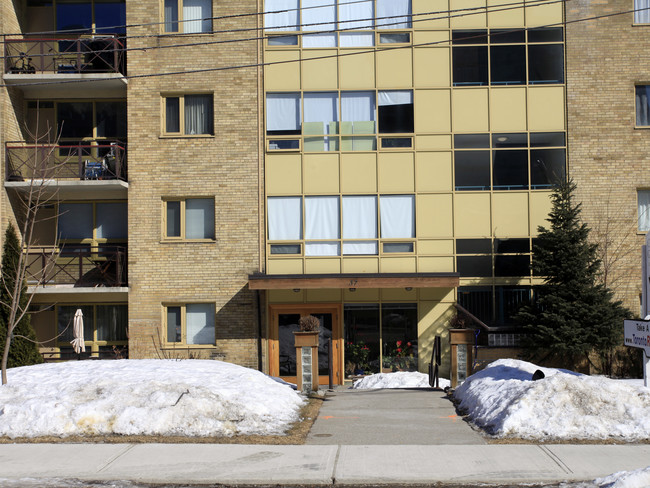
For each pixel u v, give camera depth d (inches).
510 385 475.5
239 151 826.2
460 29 826.8
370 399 574.9
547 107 821.2
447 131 824.3
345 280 776.3
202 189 825.5
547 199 817.5
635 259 805.2
